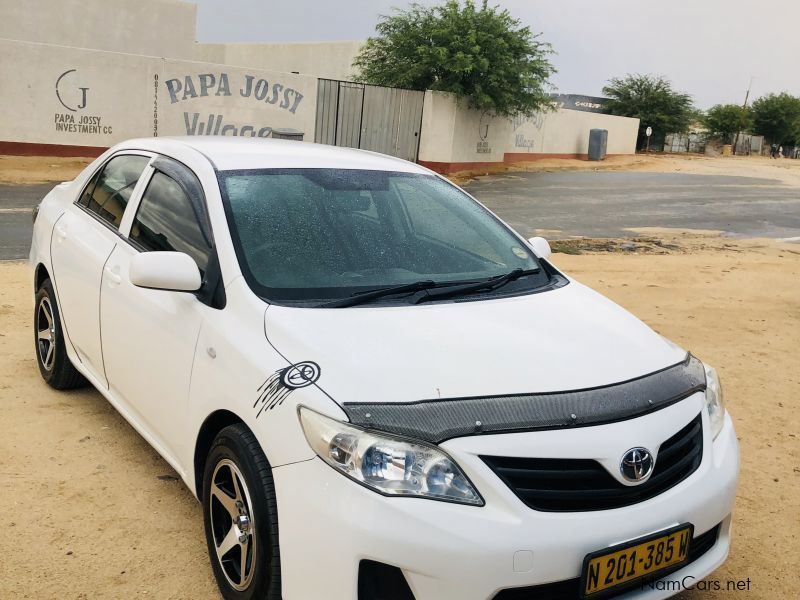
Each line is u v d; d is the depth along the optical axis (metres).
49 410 4.76
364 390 2.64
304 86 23.30
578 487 2.58
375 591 2.45
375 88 24.81
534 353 2.98
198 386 3.18
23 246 10.05
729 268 12.14
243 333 3.05
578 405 2.71
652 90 52.00
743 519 4.07
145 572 3.24
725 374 6.53
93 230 4.46
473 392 2.68
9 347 5.87
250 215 3.50
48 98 19.61
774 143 66.69
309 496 2.54
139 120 20.91
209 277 3.34
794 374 6.62
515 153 33.78
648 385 2.95
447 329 3.08
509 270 3.85
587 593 2.53
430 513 2.42
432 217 4.03
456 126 26.75
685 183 29.67
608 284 10.15
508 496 2.49
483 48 26.48
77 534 3.48
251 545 2.82
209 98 21.84
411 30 26.55
